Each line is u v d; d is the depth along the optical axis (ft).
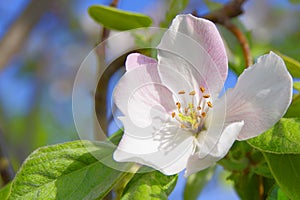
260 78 0.86
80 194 0.88
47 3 1.86
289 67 0.98
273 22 1.84
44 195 0.88
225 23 1.14
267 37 1.73
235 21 1.25
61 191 0.88
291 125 0.88
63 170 0.89
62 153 0.90
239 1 1.16
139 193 0.86
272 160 0.92
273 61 0.85
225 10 1.16
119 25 1.07
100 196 0.87
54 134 1.99
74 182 0.89
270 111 0.85
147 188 0.87
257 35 1.70
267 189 1.03
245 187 1.04
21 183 0.89
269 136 0.88
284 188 0.92
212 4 1.28
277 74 0.85
